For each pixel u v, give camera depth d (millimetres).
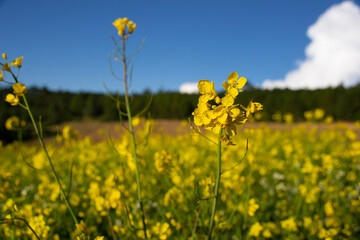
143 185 3320
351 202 3408
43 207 3225
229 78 1342
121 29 1999
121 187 2598
